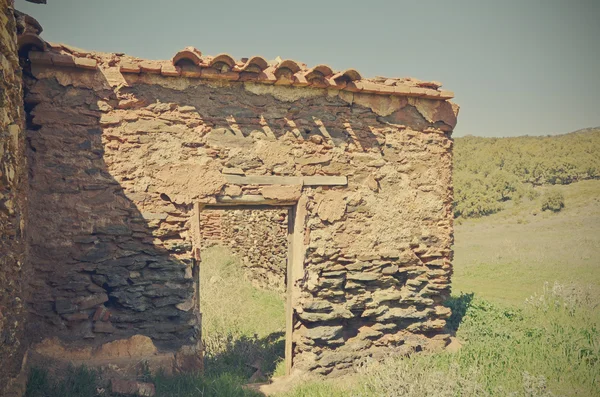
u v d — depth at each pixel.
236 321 10.90
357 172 7.89
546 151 43.47
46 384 5.74
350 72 7.38
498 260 17.91
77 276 6.48
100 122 6.58
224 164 7.10
